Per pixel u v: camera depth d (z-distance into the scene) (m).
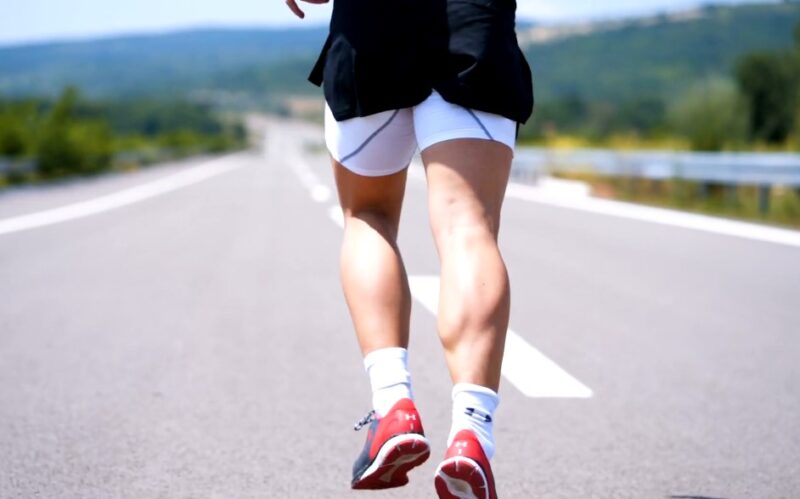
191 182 26.66
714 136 21.44
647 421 4.24
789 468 3.62
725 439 3.98
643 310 6.95
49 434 4.05
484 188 2.58
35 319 6.57
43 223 13.56
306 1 2.88
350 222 2.91
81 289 7.83
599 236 11.80
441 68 2.55
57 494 3.35
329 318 6.65
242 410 4.41
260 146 191.00
